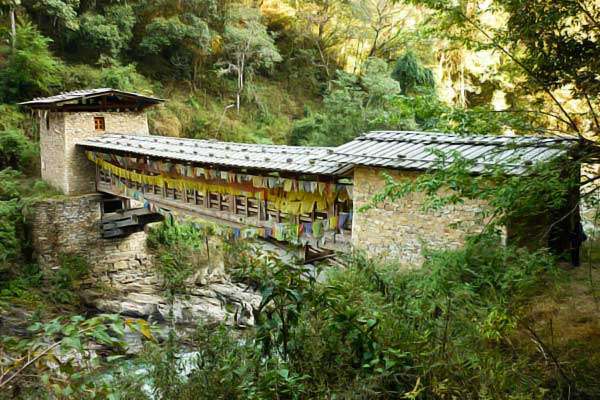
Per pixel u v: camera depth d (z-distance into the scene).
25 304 17.22
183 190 16.06
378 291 5.74
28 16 28.70
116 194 19.72
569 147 5.59
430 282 5.36
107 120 21.42
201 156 14.25
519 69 6.39
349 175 10.91
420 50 30.84
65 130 20.45
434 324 4.73
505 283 4.90
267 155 12.92
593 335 5.96
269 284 4.23
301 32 37.28
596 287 7.69
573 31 6.78
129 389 4.77
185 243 21.95
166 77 33.12
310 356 4.32
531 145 5.78
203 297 18.70
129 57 33.00
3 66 26.42
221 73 32.00
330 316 4.49
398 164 9.27
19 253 19.28
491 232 5.28
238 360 4.76
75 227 20.36
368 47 36.62
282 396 4.02
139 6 33.00
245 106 33.69
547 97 9.25
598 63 5.62
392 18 34.38
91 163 21.16
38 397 3.94
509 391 4.05
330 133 27.47
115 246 21.25
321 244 11.54
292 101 35.50
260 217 13.17
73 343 3.24
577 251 9.17
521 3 5.82
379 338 4.42
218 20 34.12
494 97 28.89
